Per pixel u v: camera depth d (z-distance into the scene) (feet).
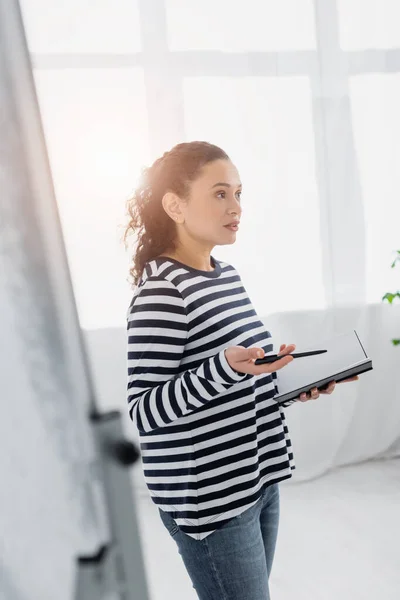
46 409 0.88
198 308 3.55
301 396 3.92
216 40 8.44
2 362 0.84
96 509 0.94
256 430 3.68
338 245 9.12
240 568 3.57
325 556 7.15
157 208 3.87
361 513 8.13
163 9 8.23
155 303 3.45
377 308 9.44
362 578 6.66
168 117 8.42
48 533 0.89
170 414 3.30
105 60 8.16
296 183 8.89
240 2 8.43
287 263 9.02
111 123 8.25
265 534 4.08
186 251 3.88
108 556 0.95
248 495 3.57
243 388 3.60
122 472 0.98
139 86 8.29
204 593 3.70
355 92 8.91
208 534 3.51
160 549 7.52
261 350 3.18
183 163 3.72
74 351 0.92
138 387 3.43
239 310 3.82
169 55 8.34
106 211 8.30
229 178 3.76
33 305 0.87
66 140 8.09
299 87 8.71
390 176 9.19
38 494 0.88
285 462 3.96
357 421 9.62
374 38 8.85
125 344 8.51
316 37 8.66
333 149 8.93
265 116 8.69
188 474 3.51
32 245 0.87
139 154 8.35
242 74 8.56
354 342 3.98
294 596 6.42
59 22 8.00
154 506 8.57
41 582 0.88
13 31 0.87
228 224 3.80
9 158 0.86
